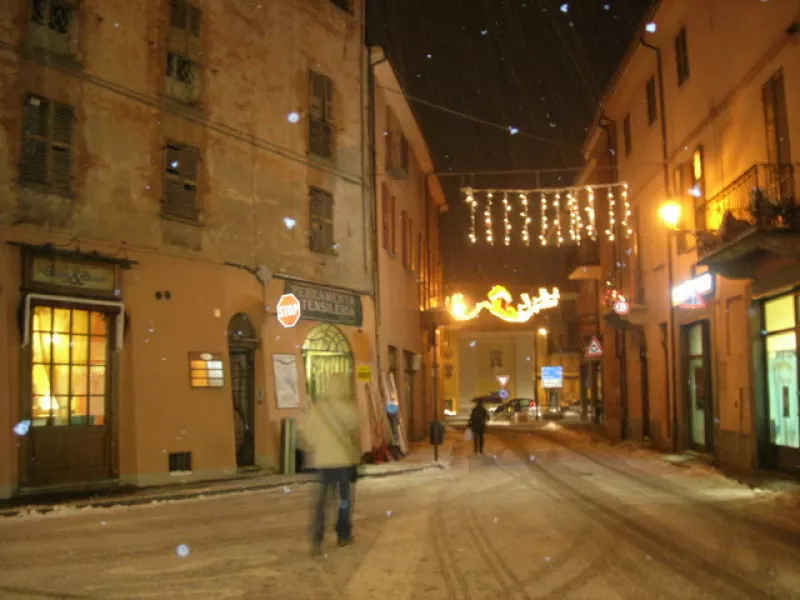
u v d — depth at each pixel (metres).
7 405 13.20
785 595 6.88
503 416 61.94
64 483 14.09
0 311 13.32
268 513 12.35
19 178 13.94
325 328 21.28
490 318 70.69
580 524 10.78
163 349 16.06
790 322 15.75
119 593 7.07
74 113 14.90
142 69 16.36
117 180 15.63
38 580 7.61
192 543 9.58
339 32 22.69
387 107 26.73
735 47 17.66
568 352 52.00
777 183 15.27
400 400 27.67
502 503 13.13
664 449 24.23
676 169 22.31
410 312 30.77
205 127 17.75
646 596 6.86
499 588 7.18
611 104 29.48
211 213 17.70
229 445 17.02
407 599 6.81
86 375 14.79
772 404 16.70
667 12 21.67
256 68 19.39
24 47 14.20
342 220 22.19
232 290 17.95
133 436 15.23
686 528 10.41
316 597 6.89
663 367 24.45
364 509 12.58
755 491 14.35
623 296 28.23
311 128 21.22
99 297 14.98
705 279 19.86
